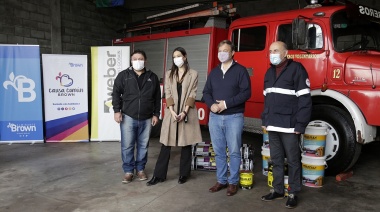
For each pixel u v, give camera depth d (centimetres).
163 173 367
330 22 406
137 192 343
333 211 300
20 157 477
